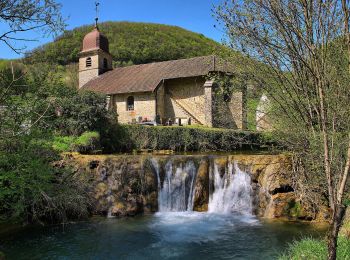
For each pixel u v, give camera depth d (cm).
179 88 3055
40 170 960
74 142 1558
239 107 1202
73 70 5616
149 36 7956
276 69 528
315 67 407
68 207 1194
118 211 1280
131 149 1944
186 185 1423
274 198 1238
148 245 991
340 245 661
